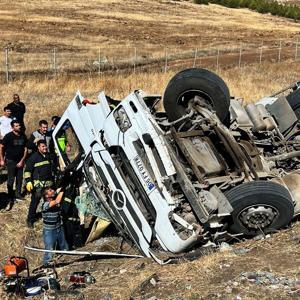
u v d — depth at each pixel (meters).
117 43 77.31
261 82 44.97
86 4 113.12
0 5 102.06
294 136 18.14
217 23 111.50
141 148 14.97
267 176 15.28
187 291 12.12
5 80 44.81
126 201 15.50
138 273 14.29
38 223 19.05
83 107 18.00
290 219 14.64
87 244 17.67
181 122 16.33
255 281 11.91
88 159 16.98
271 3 144.75
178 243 14.08
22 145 20.44
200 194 13.95
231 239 14.91
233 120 16.97
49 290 14.01
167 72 48.66
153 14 112.44
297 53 71.12
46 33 80.75
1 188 22.14
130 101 15.44
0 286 14.17
